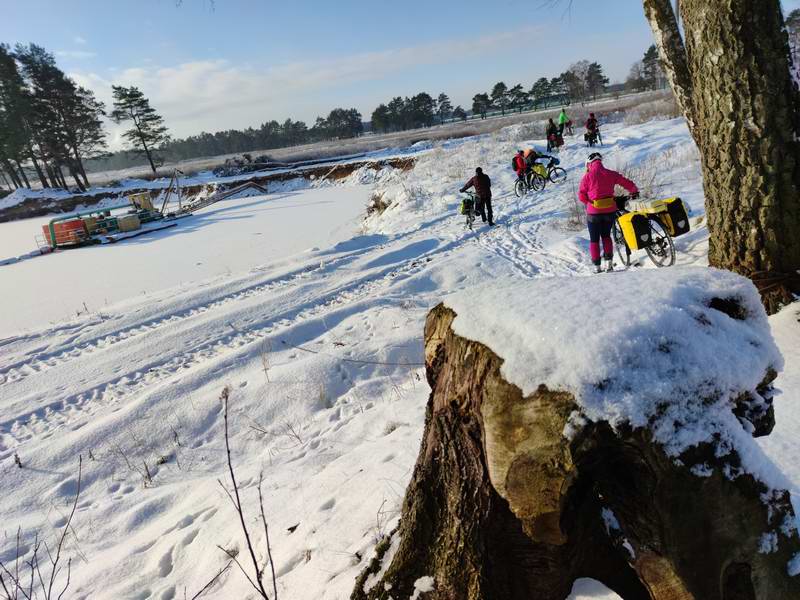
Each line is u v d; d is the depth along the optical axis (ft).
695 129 14.32
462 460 5.18
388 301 27.71
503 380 4.31
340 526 9.09
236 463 16.44
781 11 11.19
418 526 5.72
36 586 11.68
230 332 26.37
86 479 16.58
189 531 12.07
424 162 93.20
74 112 190.19
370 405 17.88
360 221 66.23
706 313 4.46
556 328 4.34
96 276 49.26
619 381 3.85
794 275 11.96
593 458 4.09
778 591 4.17
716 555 3.97
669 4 13.96
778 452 7.47
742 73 11.46
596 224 23.58
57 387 22.59
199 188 145.38
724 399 4.03
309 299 29.76
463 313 5.36
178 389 20.80
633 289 4.84
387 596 5.92
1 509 15.44
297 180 133.49
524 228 38.47
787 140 11.48
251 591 8.66
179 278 43.98
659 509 3.92
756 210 12.07
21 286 48.62
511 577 5.05
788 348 10.63
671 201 21.29
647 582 4.26
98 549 13.05
